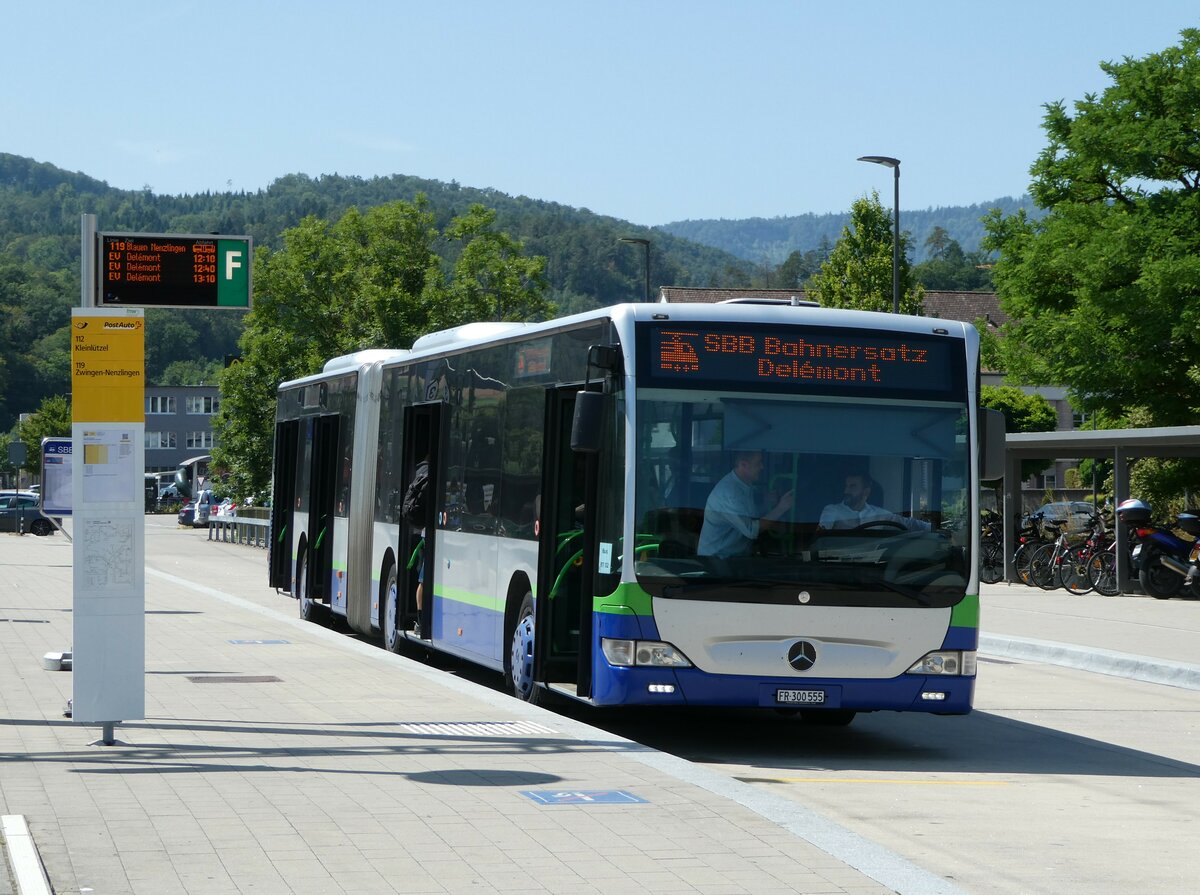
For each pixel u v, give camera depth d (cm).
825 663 1115
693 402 1127
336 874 671
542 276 4812
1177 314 3247
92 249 1017
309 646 1702
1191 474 3334
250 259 1044
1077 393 3553
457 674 1703
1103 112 3519
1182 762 1151
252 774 905
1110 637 2000
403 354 1827
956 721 1377
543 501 1252
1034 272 3594
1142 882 742
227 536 5859
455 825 773
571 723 1122
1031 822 895
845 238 5134
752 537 1116
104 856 696
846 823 887
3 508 6906
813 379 1147
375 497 1856
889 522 1138
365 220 4778
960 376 1172
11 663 1508
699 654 1104
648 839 747
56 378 18462
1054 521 3366
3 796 830
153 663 1521
